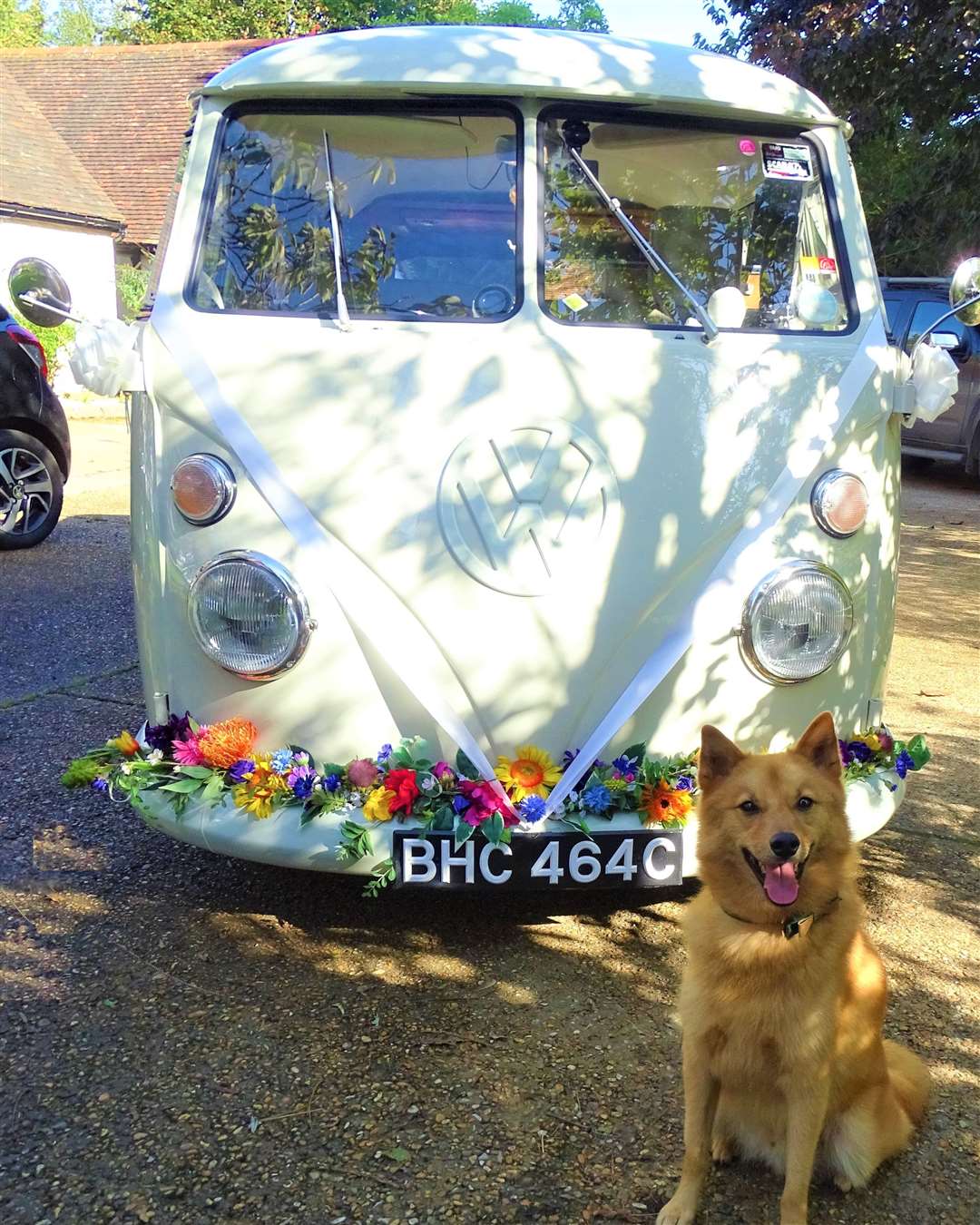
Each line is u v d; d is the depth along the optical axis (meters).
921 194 14.59
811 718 3.58
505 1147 2.72
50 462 9.50
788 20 11.99
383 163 3.65
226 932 3.69
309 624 3.33
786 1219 2.47
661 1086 2.97
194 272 3.61
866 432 3.61
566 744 3.44
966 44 10.25
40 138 24.36
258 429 3.40
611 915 3.89
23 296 3.39
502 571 3.35
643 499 3.42
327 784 3.30
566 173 3.67
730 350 3.58
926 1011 3.35
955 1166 2.72
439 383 3.41
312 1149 2.70
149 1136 2.72
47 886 3.98
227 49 30.47
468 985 3.42
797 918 2.48
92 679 6.30
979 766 5.36
